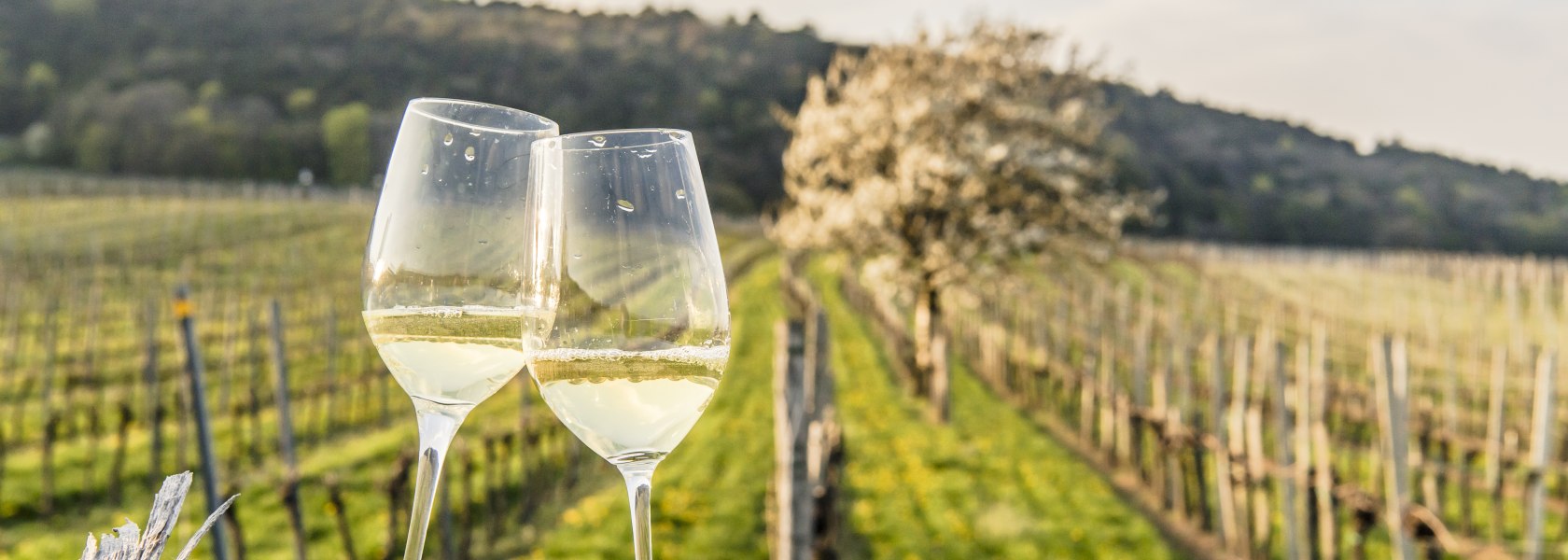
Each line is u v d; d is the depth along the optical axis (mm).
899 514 10133
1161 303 33625
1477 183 91438
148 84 84125
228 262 31734
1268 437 14031
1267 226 79125
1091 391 15039
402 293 958
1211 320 30031
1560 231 80875
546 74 96688
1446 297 38500
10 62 88250
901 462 12570
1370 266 46250
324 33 102750
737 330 24375
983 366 20875
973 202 17531
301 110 86250
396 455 11711
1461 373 21156
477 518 10164
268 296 26609
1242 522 9523
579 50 102500
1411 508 6539
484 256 988
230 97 85938
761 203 72438
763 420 14680
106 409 14797
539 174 982
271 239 37344
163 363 17984
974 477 12055
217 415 14688
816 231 18953
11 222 35875
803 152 19531
